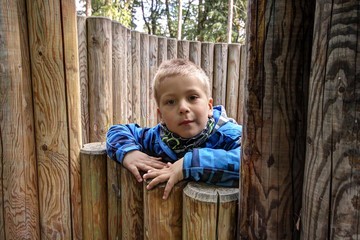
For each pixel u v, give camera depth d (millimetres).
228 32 11156
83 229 1643
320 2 838
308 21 939
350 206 827
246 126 1054
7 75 1399
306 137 950
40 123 1515
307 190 927
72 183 1579
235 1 15367
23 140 1478
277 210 1030
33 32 1454
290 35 942
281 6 935
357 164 807
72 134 1556
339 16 788
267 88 984
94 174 1569
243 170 1086
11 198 1494
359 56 774
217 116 1483
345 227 839
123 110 3426
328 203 861
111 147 1468
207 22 16375
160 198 1243
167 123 1372
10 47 1390
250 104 1028
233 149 1323
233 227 1153
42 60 1467
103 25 2855
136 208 1414
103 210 1604
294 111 980
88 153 1559
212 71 5359
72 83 1533
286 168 1007
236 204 1143
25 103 1476
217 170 1196
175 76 1326
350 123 801
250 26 1002
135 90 3994
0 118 1429
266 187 1031
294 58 954
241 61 5527
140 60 4180
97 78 2900
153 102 4691
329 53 818
